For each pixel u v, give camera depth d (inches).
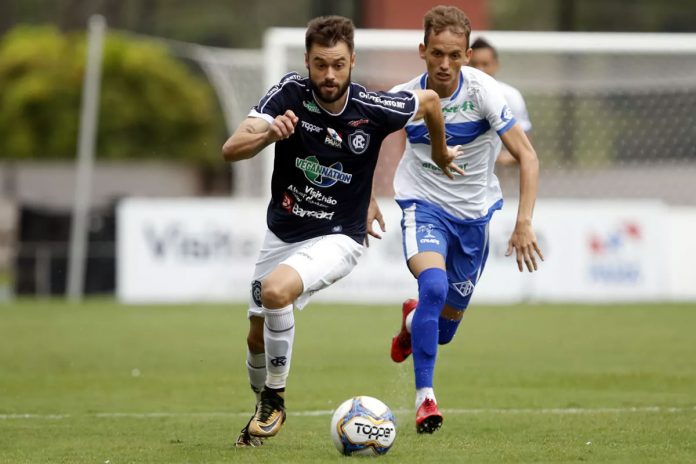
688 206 2551.7
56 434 930.1
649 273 2282.2
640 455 790.5
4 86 4079.7
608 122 2554.1
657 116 2541.8
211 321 1956.2
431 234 946.7
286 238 839.7
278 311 794.8
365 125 821.2
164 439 896.9
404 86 963.3
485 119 949.8
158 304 2253.9
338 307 2167.8
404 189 981.2
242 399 1154.7
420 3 2556.6
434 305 892.0
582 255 2273.6
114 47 4050.2
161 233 2319.1
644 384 1238.3
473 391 1189.1
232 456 797.2
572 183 2544.3
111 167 3821.4
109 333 1797.5
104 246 2566.4
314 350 1569.9
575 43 2076.8
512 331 1782.7
